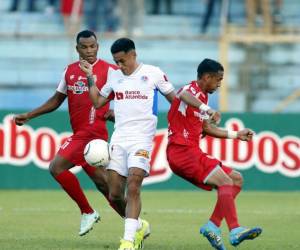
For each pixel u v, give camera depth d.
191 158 28.55
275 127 61.06
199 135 29.05
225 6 94.12
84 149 31.47
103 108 33.19
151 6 99.12
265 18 95.31
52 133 60.44
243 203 52.62
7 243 31.66
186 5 99.81
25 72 89.50
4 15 97.56
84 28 94.44
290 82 87.75
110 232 36.50
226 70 87.50
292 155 61.25
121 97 28.73
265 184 61.22
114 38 89.00
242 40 88.31
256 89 87.44
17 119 34.09
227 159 60.59
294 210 48.22
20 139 60.56
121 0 95.38
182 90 28.44
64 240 33.03
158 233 36.31
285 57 88.06
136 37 89.44
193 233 36.38
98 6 95.19
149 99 28.61
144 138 28.50
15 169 60.78
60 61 89.94
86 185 61.72
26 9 98.69
